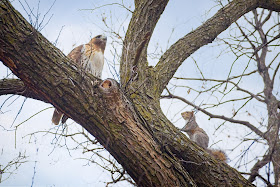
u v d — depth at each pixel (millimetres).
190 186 7453
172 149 7953
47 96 7059
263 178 7652
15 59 6734
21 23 6734
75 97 6949
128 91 8305
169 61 9500
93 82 7102
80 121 7160
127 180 8172
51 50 6980
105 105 7043
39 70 6824
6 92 8617
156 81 9039
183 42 9891
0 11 6523
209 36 10062
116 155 7250
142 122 7680
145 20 9258
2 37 6590
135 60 8844
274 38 10336
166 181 7148
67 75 6945
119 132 7086
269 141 8281
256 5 10828
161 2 9359
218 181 7969
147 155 7129
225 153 8766
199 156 8039
